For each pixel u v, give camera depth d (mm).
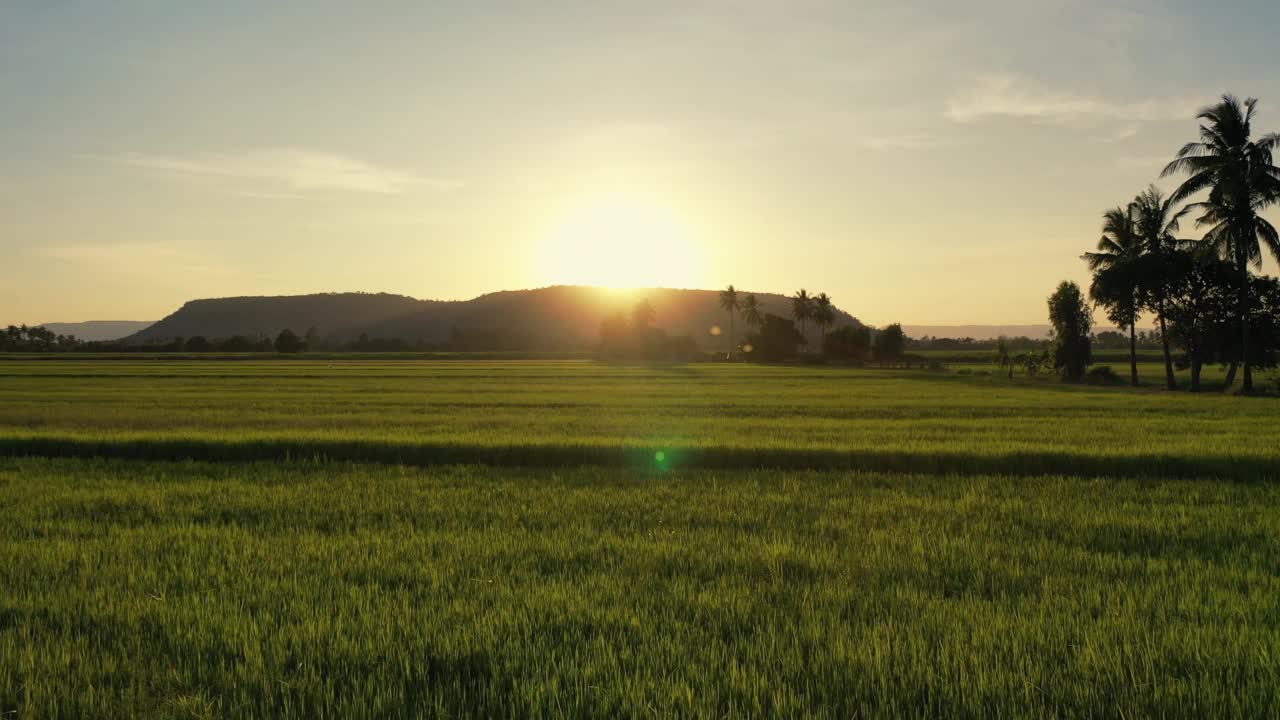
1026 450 17266
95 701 5562
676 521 11719
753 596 7871
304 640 6695
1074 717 5191
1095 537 10625
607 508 12672
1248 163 43469
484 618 7195
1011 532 10875
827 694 5496
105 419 26594
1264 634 6594
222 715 5391
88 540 10547
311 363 108750
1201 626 6910
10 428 23172
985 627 6863
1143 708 5281
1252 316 51125
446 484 15188
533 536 10711
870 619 7176
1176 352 115500
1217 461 15984
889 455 17125
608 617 7242
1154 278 53469
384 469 17141
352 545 10195
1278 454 16359
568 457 18109
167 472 16797
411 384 55781
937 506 12664
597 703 5453
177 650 6531
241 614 7430
